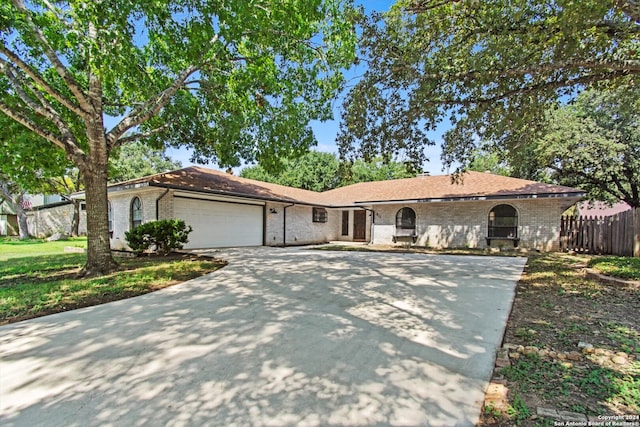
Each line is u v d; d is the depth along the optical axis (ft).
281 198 52.49
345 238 69.62
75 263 31.58
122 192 43.78
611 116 51.29
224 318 14.17
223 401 7.81
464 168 30.35
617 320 13.57
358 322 13.64
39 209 85.97
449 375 9.08
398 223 56.85
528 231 45.62
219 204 45.85
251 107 31.78
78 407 7.63
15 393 8.28
